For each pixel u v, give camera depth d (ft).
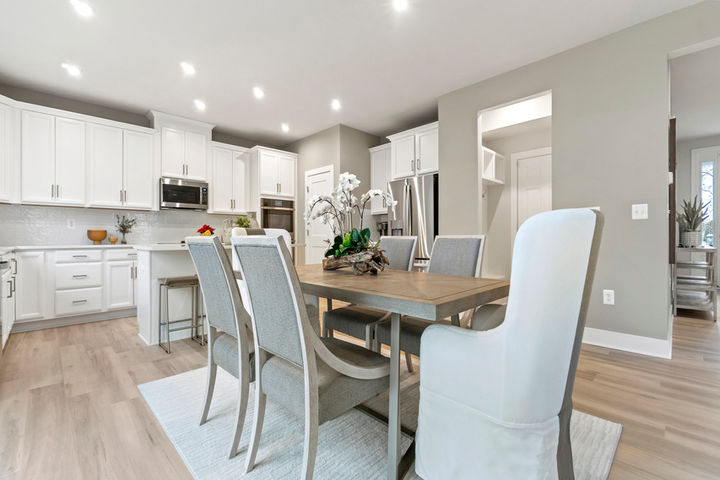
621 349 8.43
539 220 2.86
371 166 16.71
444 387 3.49
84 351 8.54
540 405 3.01
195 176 14.92
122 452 4.48
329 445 4.67
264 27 8.21
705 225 17.40
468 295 3.89
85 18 7.78
